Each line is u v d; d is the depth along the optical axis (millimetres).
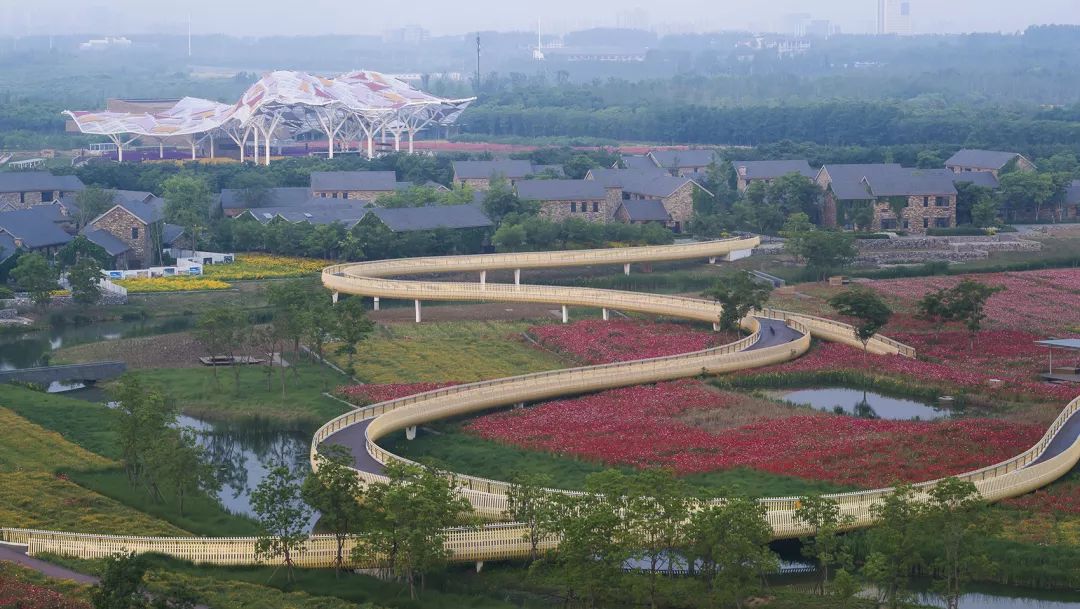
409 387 122875
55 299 163750
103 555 79875
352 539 80625
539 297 153375
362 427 102812
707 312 146750
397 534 74562
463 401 110688
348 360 136125
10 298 163375
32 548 80625
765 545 80000
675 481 81312
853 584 72062
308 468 101375
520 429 108312
